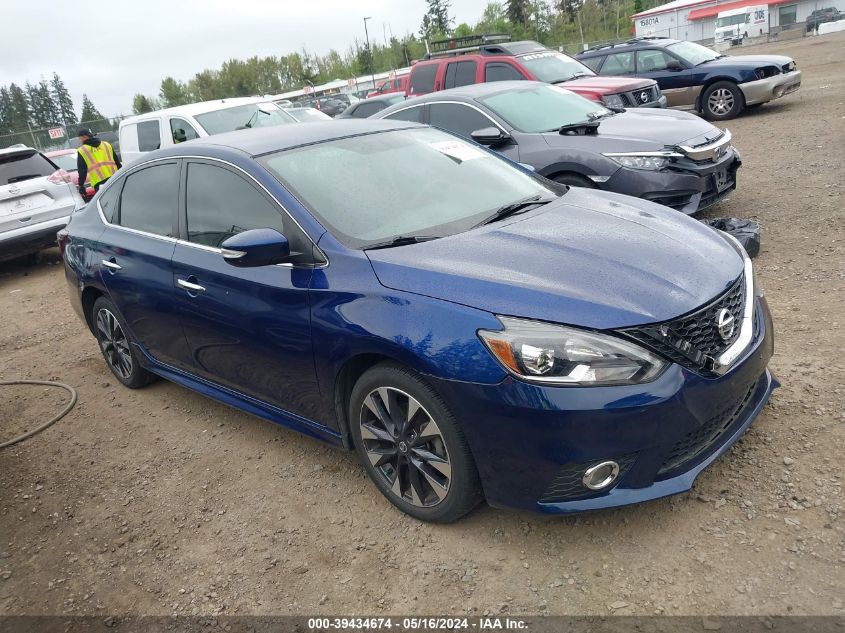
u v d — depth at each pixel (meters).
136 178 4.45
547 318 2.52
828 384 3.57
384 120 4.38
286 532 3.19
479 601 2.59
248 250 3.00
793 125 11.29
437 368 2.63
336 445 3.35
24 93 99.88
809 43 31.83
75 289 5.03
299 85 89.12
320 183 3.45
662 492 2.61
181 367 4.30
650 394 2.46
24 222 9.24
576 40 70.56
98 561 3.21
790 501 2.80
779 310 4.55
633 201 3.76
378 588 2.75
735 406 2.81
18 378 5.71
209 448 4.09
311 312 3.09
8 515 3.71
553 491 2.60
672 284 2.69
